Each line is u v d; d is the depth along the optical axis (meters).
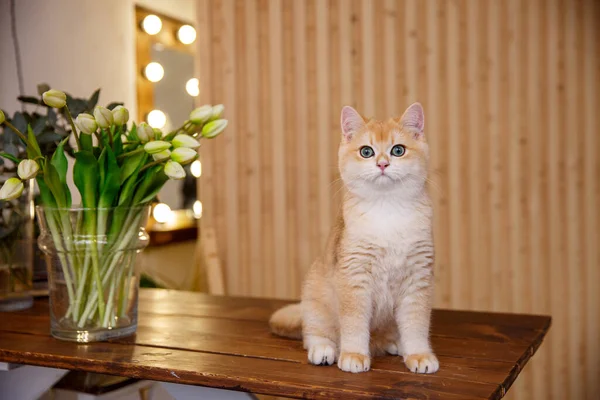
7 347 1.33
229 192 2.81
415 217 1.26
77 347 1.33
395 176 1.25
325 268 1.32
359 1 2.63
